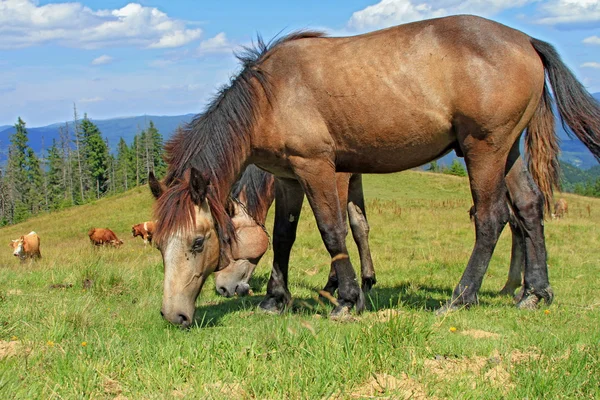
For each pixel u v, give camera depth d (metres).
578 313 5.46
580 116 5.32
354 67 5.14
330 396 3.00
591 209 32.25
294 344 3.68
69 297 6.15
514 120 5.15
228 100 5.19
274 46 5.47
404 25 5.38
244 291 7.41
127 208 38.38
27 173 93.06
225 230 4.93
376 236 17.66
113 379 3.28
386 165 5.52
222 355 3.59
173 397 2.96
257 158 5.46
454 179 46.16
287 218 5.93
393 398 2.98
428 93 5.08
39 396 2.94
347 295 5.29
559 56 5.39
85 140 99.00
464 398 3.00
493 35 5.10
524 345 4.02
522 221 5.68
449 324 4.71
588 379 3.18
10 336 4.31
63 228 33.66
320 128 5.19
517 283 7.29
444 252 13.73
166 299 4.57
